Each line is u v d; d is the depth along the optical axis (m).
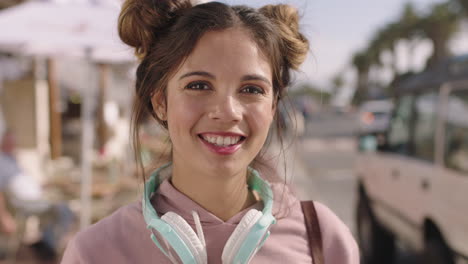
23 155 5.65
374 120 12.38
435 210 2.98
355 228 5.50
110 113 7.50
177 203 1.06
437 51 32.50
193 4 1.08
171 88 1.01
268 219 1.01
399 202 3.58
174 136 1.01
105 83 7.20
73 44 3.06
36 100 5.84
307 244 1.11
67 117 6.93
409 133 3.70
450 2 30.69
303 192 7.37
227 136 0.98
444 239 2.88
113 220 1.08
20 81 5.71
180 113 0.98
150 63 1.07
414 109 3.70
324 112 59.94
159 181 1.18
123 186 4.27
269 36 1.03
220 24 0.98
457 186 2.76
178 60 0.99
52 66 6.29
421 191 3.21
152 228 1.02
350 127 25.30
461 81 3.03
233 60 0.97
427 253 3.06
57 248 3.58
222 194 1.05
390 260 4.21
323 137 18.31
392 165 3.81
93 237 1.05
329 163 10.98
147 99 1.12
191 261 0.95
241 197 1.09
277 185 1.23
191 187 1.06
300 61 1.16
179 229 0.97
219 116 0.96
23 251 3.48
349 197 7.30
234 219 1.05
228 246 0.98
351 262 1.13
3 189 3.60
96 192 3.89
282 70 1.14
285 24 1.12
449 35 32.31
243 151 1.00
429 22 32.72
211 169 0.98
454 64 3.19
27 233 3.83
